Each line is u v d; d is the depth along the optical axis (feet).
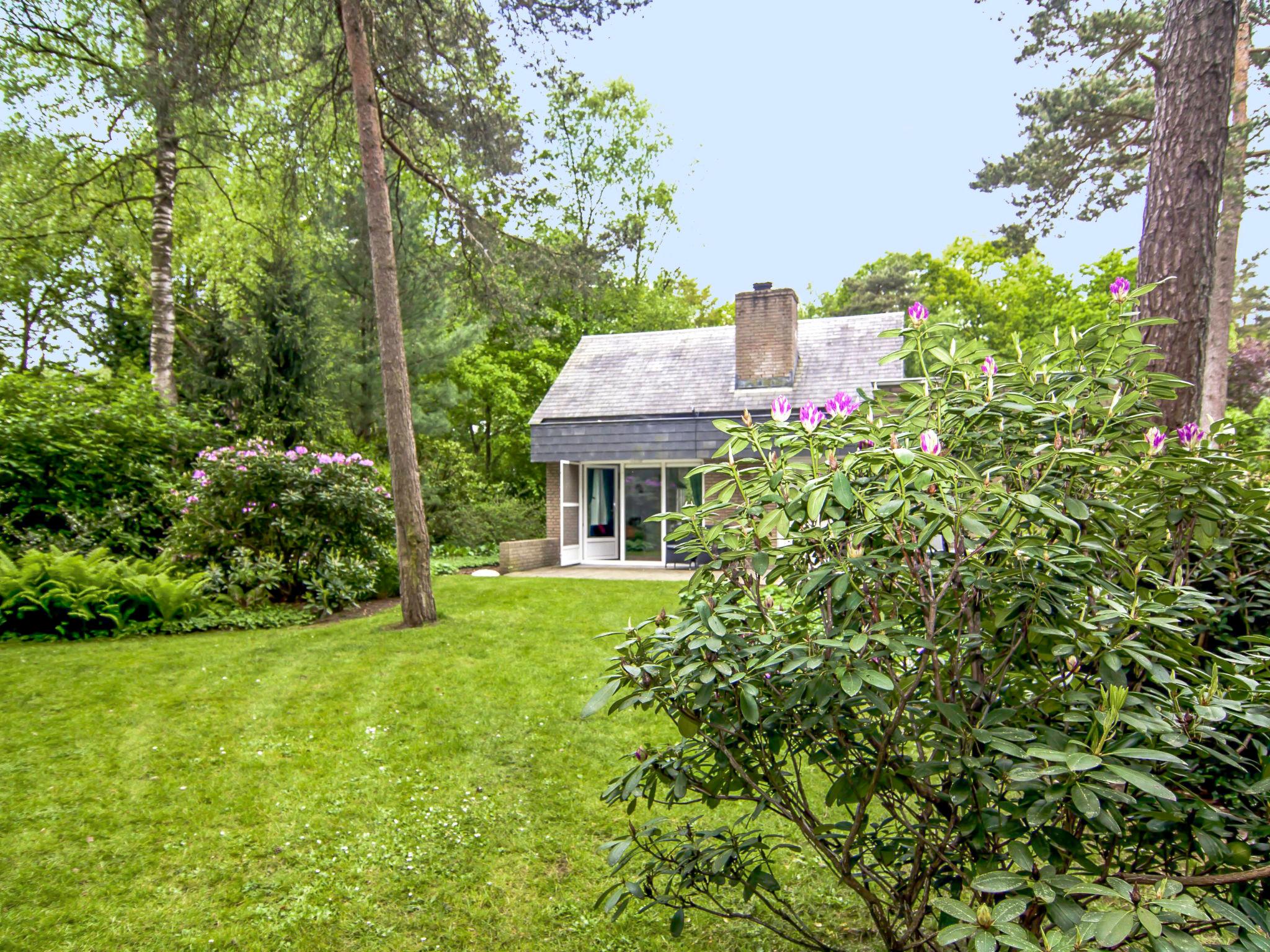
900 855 7.02
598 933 9.11
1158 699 5.31
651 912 9.55
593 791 12.90
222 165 48.24
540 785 13.12
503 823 11.81
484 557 54.75
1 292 59.88
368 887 10.08
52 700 16.20
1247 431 9.84
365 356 54.75
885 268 116.06
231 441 39.22
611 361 56.90
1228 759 5.19
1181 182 13.76
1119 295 7.30
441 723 15.80
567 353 81.00
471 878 10.35
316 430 45.09
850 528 5.70
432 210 55.21
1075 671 5.77
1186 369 13.56
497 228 33.40
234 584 26.76
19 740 14.06
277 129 32.71
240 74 30.12
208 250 50.39
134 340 63.10
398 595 32.19
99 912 9.34
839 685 5.59
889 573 5.71
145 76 32.01
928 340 7.28
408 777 13.35
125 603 23.82
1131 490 6.91
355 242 49.78
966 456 6.97
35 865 10.25
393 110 30.45
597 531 54.19
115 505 29.91
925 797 6.06
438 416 58.39
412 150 32.09
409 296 52.29
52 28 41.81
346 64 29.25
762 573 5.92
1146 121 41.22
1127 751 4.39
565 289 38.32
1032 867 4.48
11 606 21.97
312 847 11.03
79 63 42.86
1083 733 5.46
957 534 5.34
